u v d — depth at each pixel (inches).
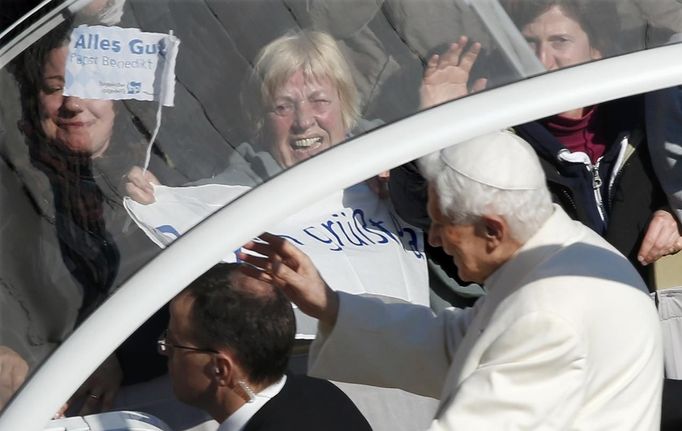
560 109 291.6
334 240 480.4
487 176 369.1
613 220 518.6
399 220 500.7
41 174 306.7
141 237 304.5
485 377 356.5
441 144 291.1
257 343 382.3
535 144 506.6
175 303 388.2
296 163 295.6
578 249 373.1
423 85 295.0
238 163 298.7
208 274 391.9
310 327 491.5
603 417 361.1
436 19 294.8
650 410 368.2
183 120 302.7
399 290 476.7
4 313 304.2
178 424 449.1
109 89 303.6
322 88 294.4
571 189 510.0
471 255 380.5
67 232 304.8
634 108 513.7
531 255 372.8
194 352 385.4
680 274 536.4
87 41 303.3
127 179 303.9
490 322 367.9
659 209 522.3
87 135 305.0
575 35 293.0
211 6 299.9
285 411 385.7
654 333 371.9
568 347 353.1
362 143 291.6
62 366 292.5
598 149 517.7
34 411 292.5
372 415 490.3
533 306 359.3
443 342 436.1
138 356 452.1
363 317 433.1
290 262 426.3
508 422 351.9
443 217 378.9
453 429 351.9
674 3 293.0
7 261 306.3
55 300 304.8
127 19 301.7
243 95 297.9
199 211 299.4
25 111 305.6
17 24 306.2
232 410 386.9
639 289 375.2
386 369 438.6
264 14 298.4
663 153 510.0
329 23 296.8
